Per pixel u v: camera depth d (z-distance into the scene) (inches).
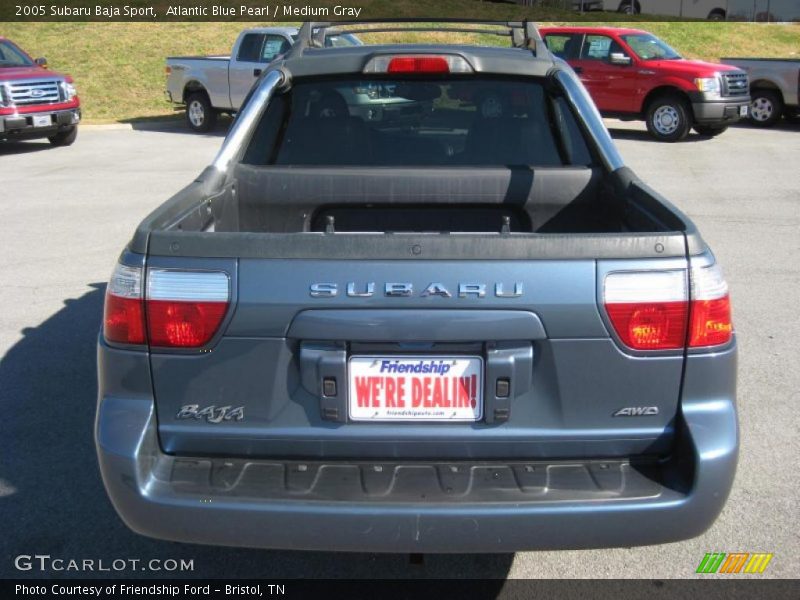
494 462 105.5
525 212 155.6
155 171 492.4
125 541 137.9
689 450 101.7
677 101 591.2
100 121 722.8
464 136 163.9
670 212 115.0
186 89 676.1
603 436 104.5
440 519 97.5
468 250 99.9
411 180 153.4
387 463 105.6
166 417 105.7
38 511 145.6
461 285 99.7
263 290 101.0
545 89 163.3
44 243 327.9
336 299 100.3
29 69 577.9
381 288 99.9
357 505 98.2
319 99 164.2
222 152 147.7
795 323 234.1
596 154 153.9
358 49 167.8
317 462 106.0
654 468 104.7
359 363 102.8
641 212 129.6
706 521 101.5
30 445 168.1
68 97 583.2
